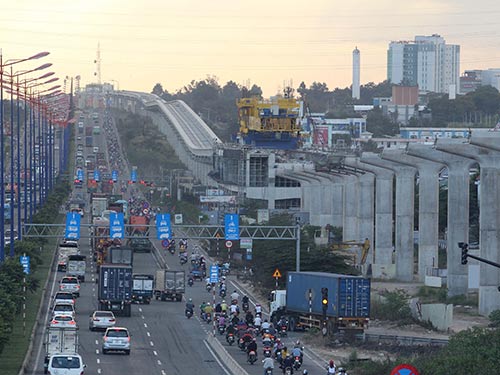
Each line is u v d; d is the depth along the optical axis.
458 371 147.12
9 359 170.25
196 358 184.25
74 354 155.50
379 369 165.25
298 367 171.62
